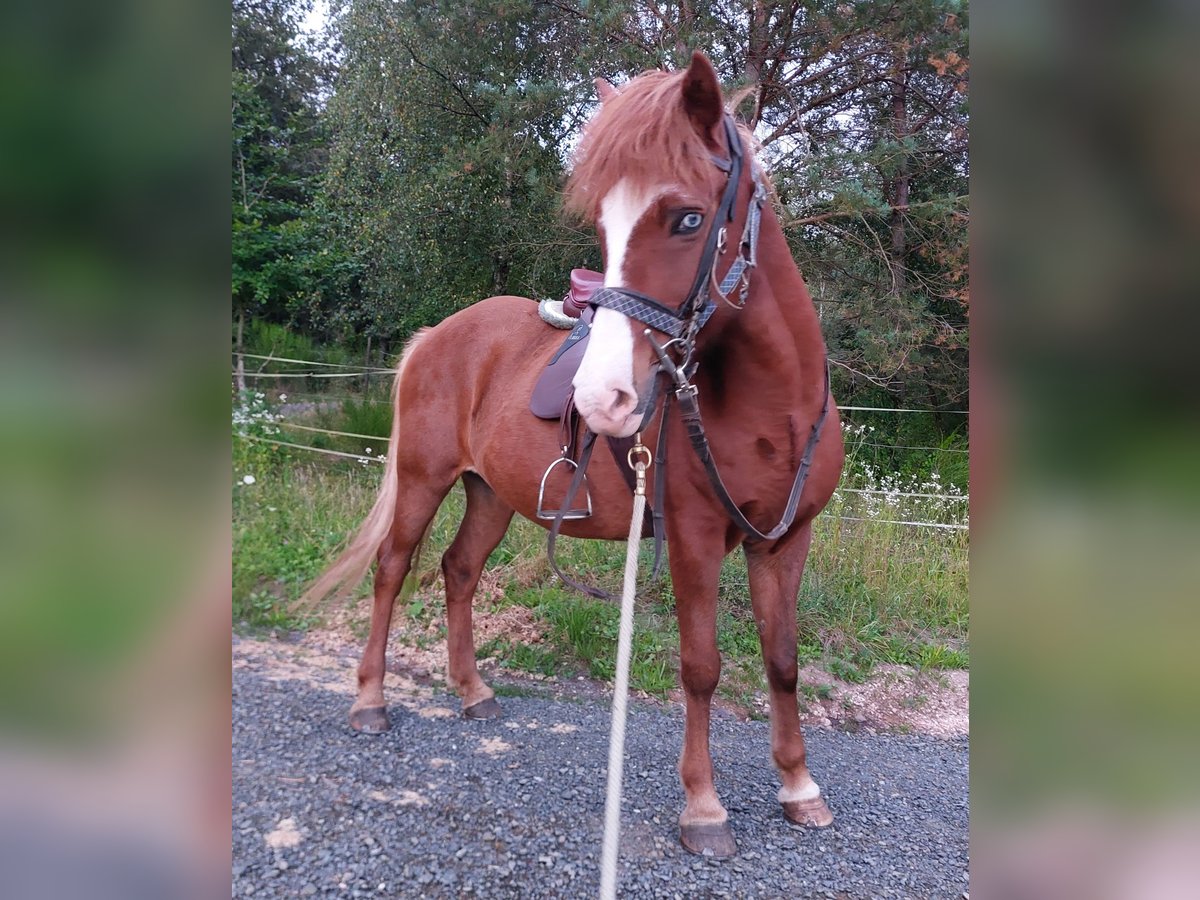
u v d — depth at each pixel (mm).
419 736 2500
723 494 1779
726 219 1576
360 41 6660
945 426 6562
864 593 3717
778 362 1756
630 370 1484
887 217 5602
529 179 5633
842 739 2729
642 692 3021
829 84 6086
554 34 6453
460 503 4594
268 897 1651
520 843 1896
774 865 1841
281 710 2613
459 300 7188
